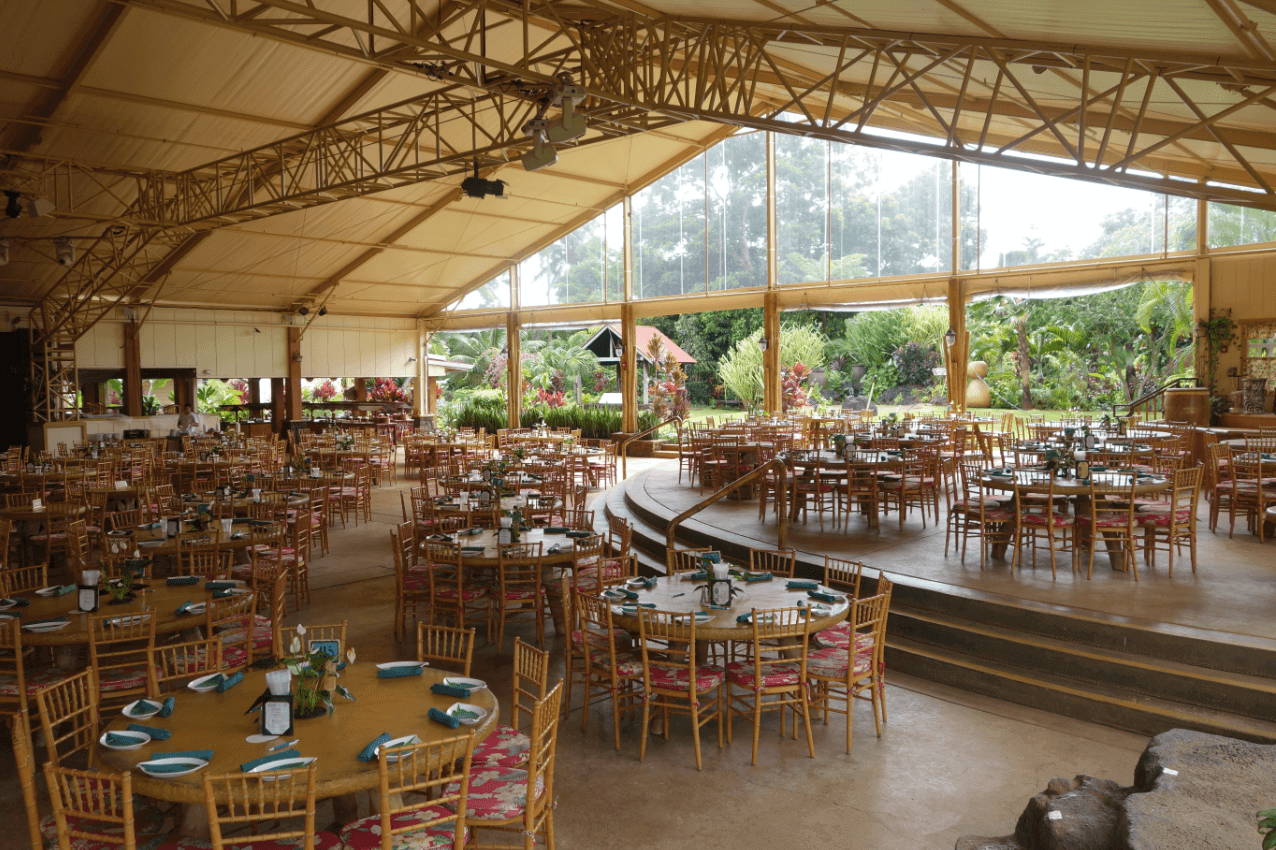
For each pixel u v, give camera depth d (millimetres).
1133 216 21422
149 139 13953
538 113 9672
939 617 6941
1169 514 7926
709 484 14281
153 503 10906
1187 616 6242
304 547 8930
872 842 4223
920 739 5434
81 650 5902
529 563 7145
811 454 11117
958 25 7273
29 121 12586
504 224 22109
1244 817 3604
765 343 20297
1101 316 29734
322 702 3779
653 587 6191
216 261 20312
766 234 20219
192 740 3512
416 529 8766
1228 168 14539
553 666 6996
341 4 11242
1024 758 5129
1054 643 6215
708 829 4363
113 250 16766
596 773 5020
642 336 31047
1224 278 15484
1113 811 3889
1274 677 5371
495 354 36625
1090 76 7859
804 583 6184
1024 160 7363
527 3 8562
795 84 13438
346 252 21547
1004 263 17391
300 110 14117
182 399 24422
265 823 4379
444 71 9148
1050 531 7660
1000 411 28984
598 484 16578
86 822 3488
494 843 4301
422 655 4652
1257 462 9336
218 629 6250
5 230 16359
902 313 31422
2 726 5664
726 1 8297
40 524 10688
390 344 26703
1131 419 15234
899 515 10953
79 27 10969
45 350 19562
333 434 19781
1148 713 5383
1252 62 6141
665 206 21719
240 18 7465
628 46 9500
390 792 3146
